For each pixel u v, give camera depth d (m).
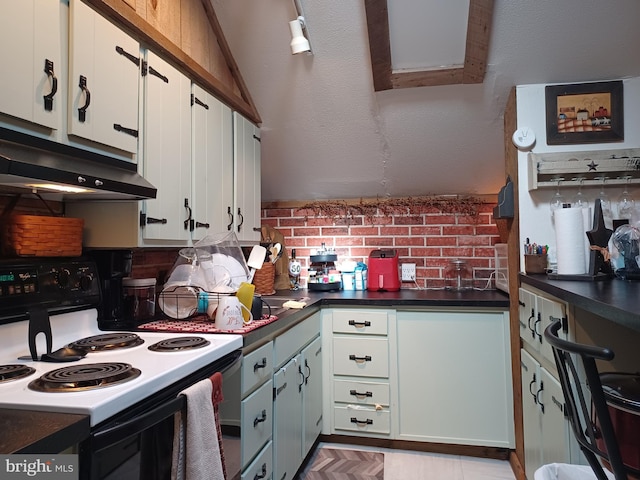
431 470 2.35
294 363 2.11
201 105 1.97
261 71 2.43
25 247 1.35
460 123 2.57
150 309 1.88
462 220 3.10
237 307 1.65
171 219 1.74
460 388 2.50
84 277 1.52
